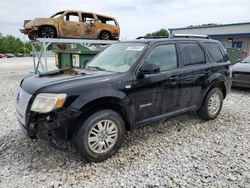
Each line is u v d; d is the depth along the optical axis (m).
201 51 4.59
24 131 3.10
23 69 17.59
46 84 3.03
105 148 3.22
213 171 2.98
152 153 3.46
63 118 2.84
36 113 2.86
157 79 3.69
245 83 7.80
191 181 2.77
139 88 3.47
